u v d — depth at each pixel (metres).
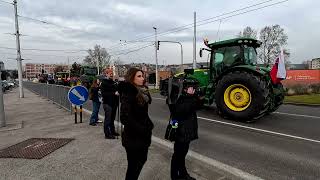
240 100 10.18
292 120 10.48
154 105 15.85
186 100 4.73
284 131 8.62
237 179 4.92
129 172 3.97
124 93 3.81
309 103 15.62
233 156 6.23
